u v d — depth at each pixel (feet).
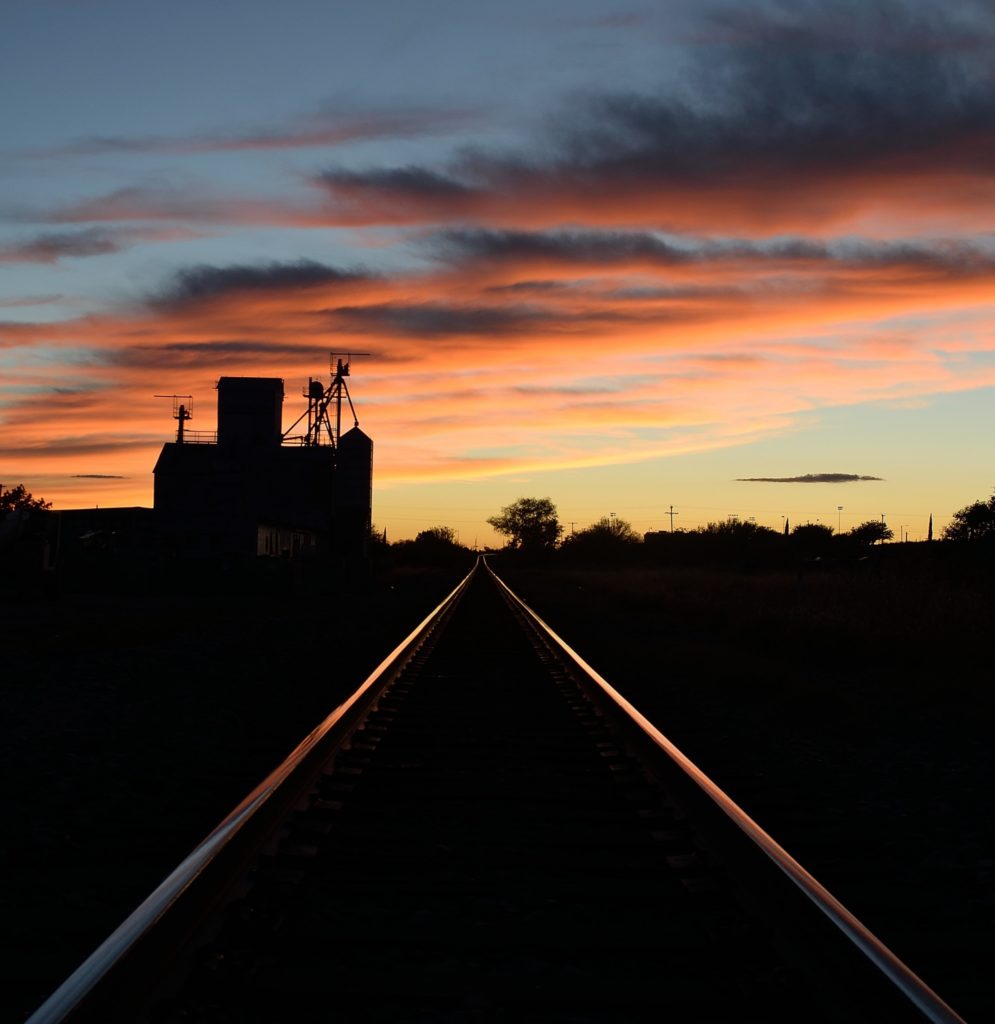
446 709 37.42
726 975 12.75
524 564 532.32
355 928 14.20
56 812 22.13
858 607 75.56
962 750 31.55
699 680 48.75
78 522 181.47
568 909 15.52
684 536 389.60
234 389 200.54
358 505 227.81
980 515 186.91
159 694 41.63
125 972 11.00
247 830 16.76
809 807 23.12
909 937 14.61
